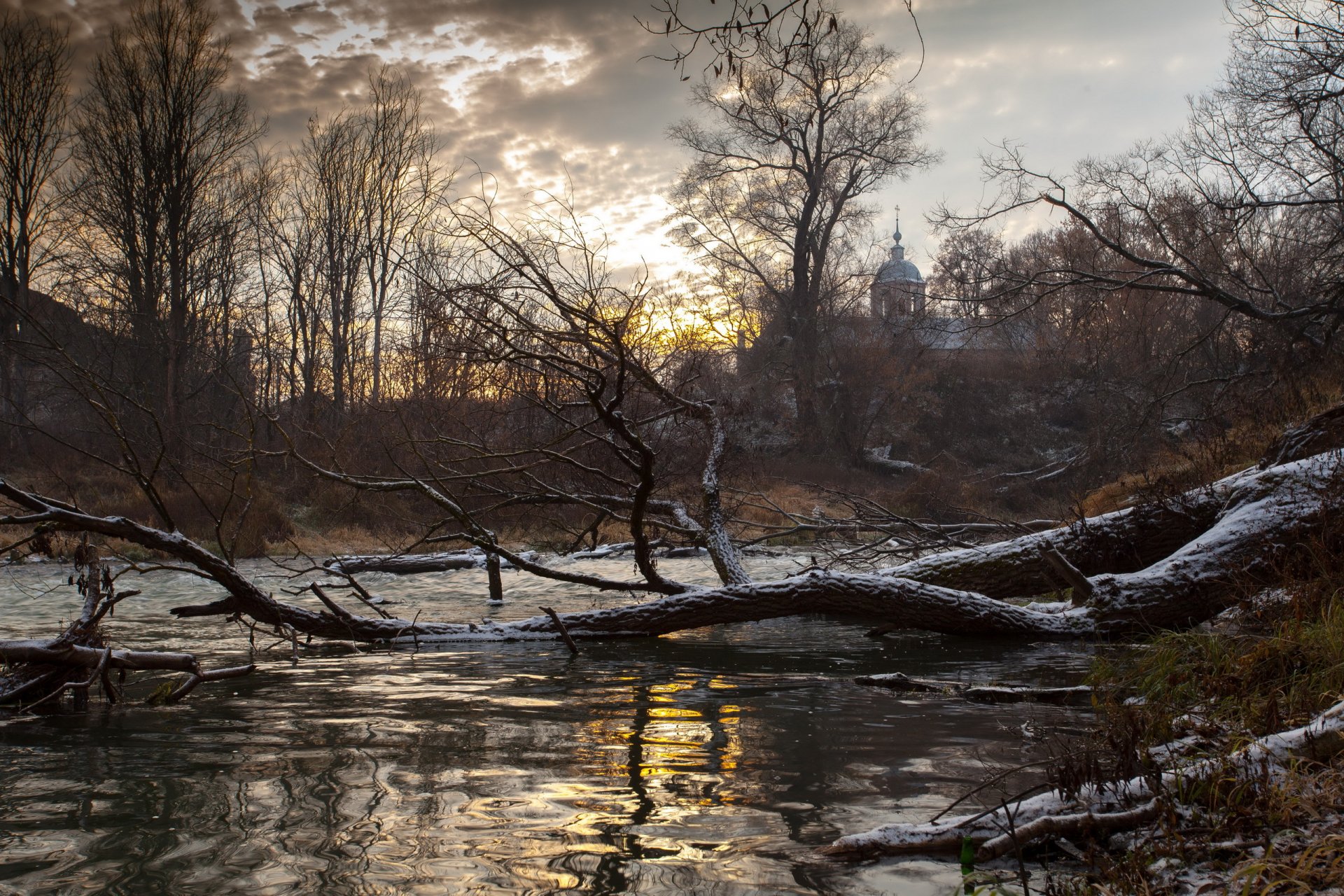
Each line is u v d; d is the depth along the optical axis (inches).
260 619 319.0
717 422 460.4
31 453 965.2
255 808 139.5
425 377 441.1
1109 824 121.7
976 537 546.9
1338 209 704.4
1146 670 223.0
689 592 353.4
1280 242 798.5
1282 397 527.5
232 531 682.8
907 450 1742.1
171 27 1214.9
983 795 144.3
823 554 630.5
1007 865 116.0
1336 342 652.1
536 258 355.9
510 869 114.8
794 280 1716.3
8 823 132.3
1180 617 316.8
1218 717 170.1
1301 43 638.5
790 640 341.1
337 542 711.7
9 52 1256.2
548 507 678.5
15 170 1259.8
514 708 218.5
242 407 1143.6
